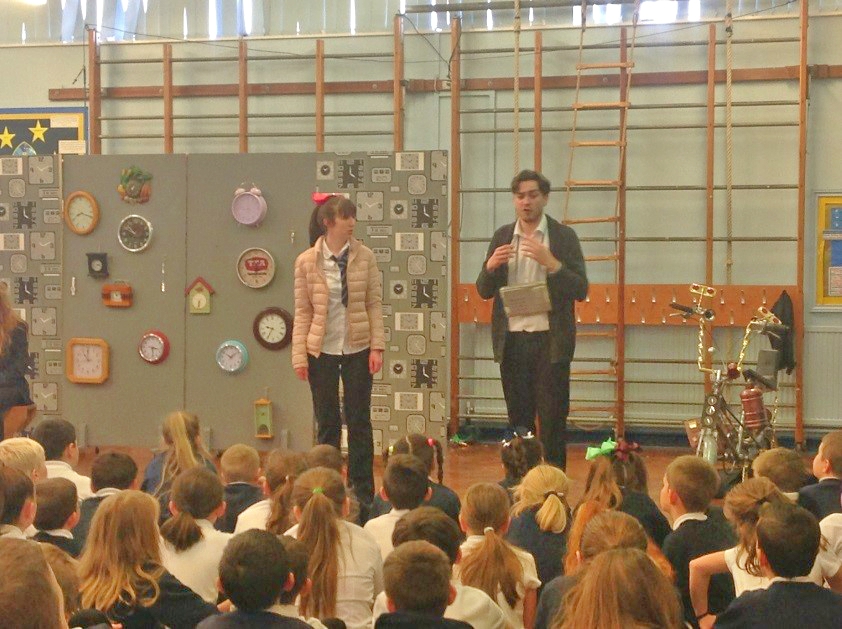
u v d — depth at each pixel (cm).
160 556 274
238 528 349
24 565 145
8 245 689
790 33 786
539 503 343
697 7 800
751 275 798
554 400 489
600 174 814
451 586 244
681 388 807
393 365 675
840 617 230
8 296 484
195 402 676
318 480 319
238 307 668
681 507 328
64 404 690
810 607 232
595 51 814
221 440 674
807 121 786
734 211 797
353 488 507
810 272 791
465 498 318
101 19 867
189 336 674
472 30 827
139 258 677
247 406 671
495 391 830
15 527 248
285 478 366
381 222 668
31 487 254
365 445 519
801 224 771
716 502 571
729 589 315
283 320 661
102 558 260
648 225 809
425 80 830
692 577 299
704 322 654
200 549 298
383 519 344
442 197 661
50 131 871
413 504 343
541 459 418
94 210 677
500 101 827
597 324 820
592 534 253
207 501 308
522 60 823
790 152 789
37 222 686
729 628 234
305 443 666
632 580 197
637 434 830
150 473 421
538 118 796
